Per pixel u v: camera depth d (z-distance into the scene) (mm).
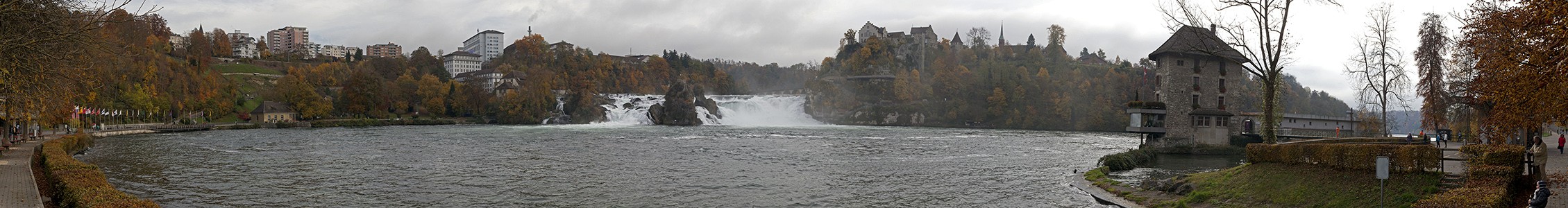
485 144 92875
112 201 26312
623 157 72312
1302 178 32906
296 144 92375
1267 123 44312
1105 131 181500
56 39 33250
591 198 43031
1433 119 57156
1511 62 25469
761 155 75062
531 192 45312
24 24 31469
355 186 47844
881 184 49500
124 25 148250
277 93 197750
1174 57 90000
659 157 71562
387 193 44688
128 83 146750
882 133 139500
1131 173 54250
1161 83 90625
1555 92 23328
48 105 41781
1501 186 25266
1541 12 22625
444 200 41812
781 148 88312
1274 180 34031
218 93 178500
